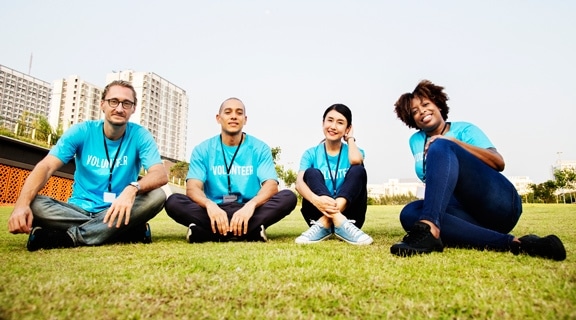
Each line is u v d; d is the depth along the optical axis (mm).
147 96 59250
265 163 2984
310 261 1600
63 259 1702
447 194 1848
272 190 2812
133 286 1186
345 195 2562
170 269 1455
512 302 1003
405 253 1722
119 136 2650
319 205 2500
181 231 3775
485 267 1455
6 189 12695
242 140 3062
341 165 3010
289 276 1326
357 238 2311
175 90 67062
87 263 1590
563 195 43656
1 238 2689
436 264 1521
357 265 1518
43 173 2289
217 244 2381
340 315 939
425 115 2373
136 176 2803
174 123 66750
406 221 2354
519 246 1728
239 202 2883
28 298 1044
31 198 2182
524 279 1253
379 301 1045
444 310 966
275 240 2760
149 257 1748
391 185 73688
